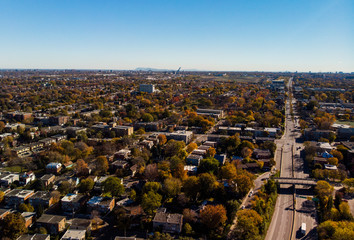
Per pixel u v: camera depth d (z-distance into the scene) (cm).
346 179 18650
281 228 15025
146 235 14250
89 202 16375
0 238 13088
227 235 14238
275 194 17962
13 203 16775
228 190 18438
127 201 16975
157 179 19712
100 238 14012
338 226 13962
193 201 17500
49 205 16562
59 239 13762
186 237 13488
